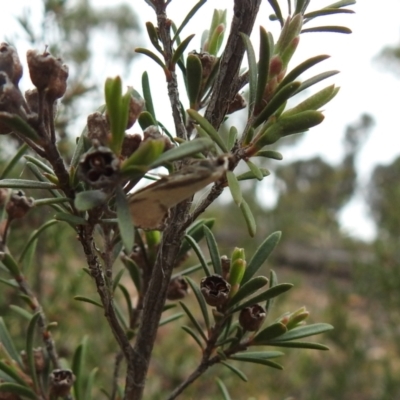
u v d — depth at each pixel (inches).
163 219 4.0
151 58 4.7
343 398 15.2
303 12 4.6
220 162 3.4
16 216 5.4
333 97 4.1
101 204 3.6
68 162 10.7
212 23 5.2
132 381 4.7
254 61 4.0
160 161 3.3
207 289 4.6
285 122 3.9
